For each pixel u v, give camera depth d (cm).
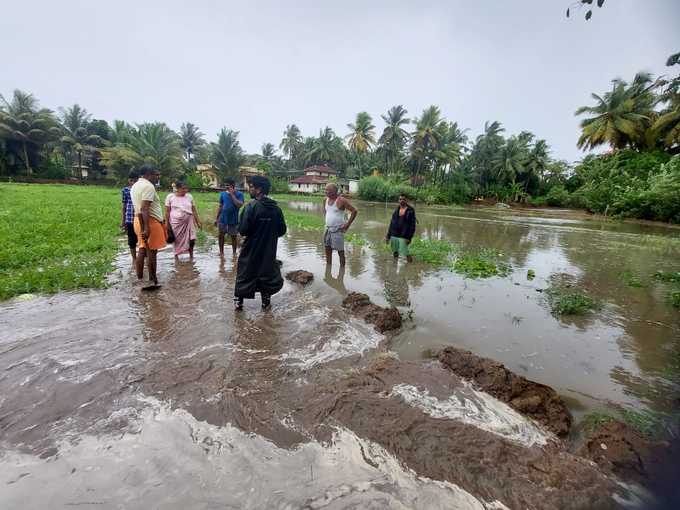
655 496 203
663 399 303
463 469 215
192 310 461
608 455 233
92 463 207
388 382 304
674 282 714
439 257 873
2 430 232
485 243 1257
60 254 716
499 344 402
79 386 283
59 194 2423
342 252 732
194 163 6556
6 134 4156
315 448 227
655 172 2938
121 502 182
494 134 5506
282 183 6069
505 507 191
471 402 282
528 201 5441
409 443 235
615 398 304
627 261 966
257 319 439
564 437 254
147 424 242
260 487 195
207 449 222
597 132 3628
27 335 373
